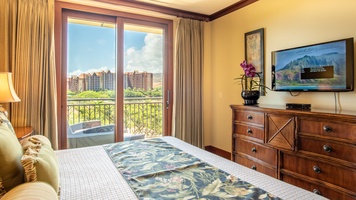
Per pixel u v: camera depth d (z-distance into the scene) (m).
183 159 1.64
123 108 3.59
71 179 1.31
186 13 3.92
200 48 4.07
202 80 4.09
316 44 2.38
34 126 2.83
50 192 0.91
